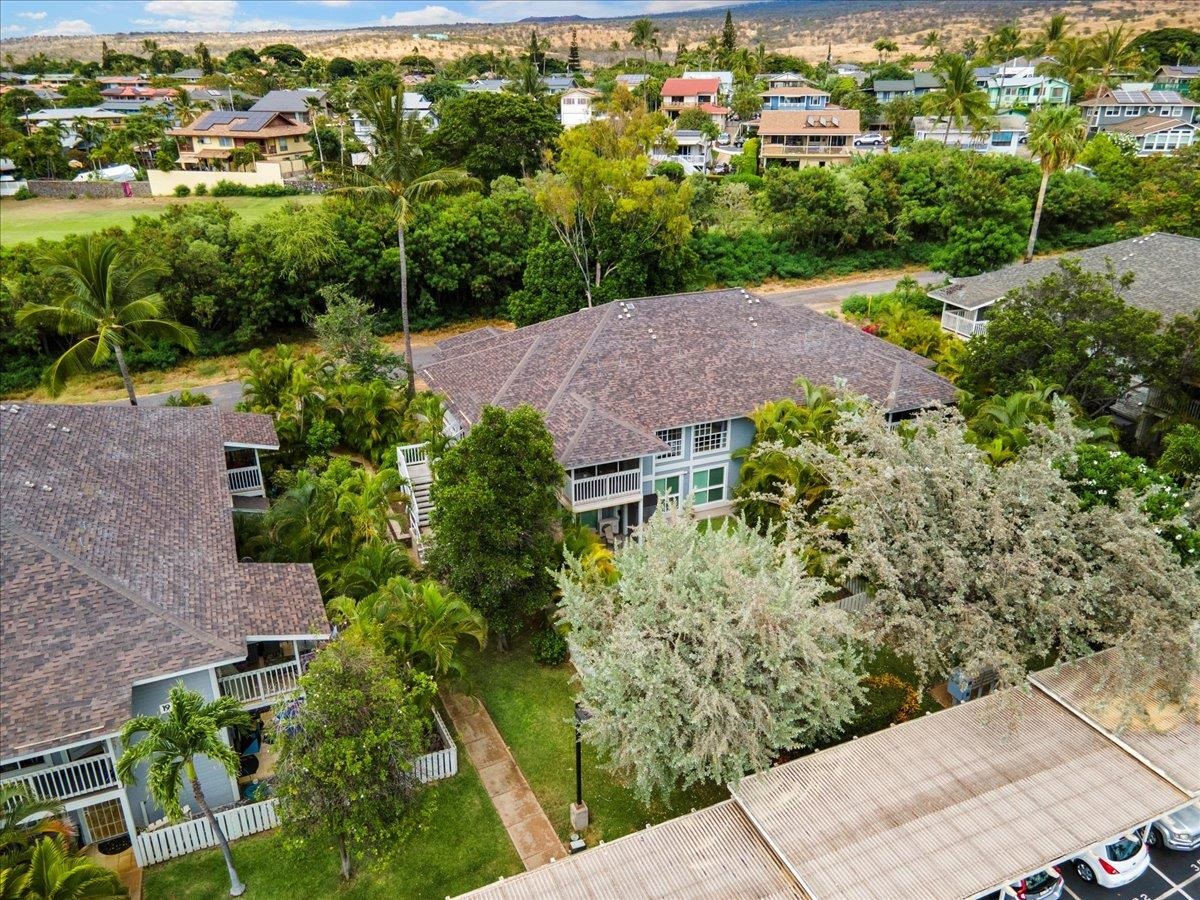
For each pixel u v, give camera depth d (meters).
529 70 140.25
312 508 26.70
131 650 17.92
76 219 77.69
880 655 24.92
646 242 53.47
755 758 17.48
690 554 18.94
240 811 18.83
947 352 42.44
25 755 15.73
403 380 48.44
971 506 20.84
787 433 28.48
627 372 32.62
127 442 26.00
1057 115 64.12
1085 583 19.50
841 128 100.06
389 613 21.22
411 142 45.69
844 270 76.50
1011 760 18.47
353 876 18.14
